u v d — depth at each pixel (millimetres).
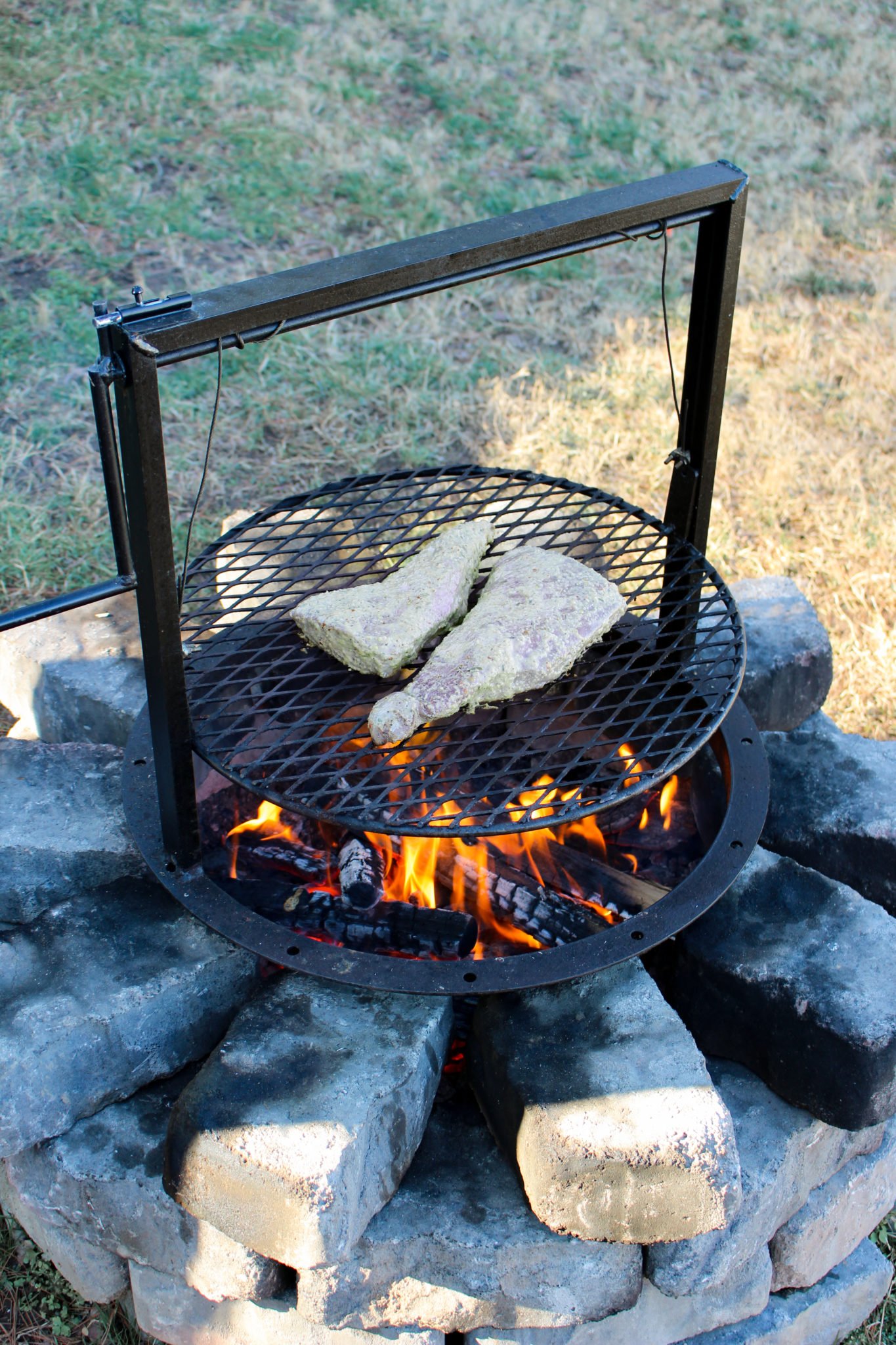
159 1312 1810
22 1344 1897
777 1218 1771
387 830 1570
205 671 1890
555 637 1818
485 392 3910
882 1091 1703
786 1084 1768
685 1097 1587
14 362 3797
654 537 2113
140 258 4285
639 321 4328
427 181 4859
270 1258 1631
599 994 1744
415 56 5676
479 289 4387
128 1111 1768
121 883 1917
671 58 6000
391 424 3740
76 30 5309
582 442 3734
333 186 4793
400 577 1999
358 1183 1557
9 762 2137
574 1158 1531
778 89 5902
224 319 1383
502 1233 1622
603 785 2066
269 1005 1711
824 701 2627
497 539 2125
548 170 5043
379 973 1670
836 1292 1936
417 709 1733
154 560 1487
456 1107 1830
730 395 4066
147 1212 1674
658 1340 1830
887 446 3914
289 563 2186
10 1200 1925
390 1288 1665
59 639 2453
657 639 2055
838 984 1739
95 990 1731
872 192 5195
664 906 1777
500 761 2053
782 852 2143
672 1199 1547
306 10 5820
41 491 3406
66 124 4801
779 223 4988
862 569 3422
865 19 6496
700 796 2174
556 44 5953
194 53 5348
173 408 3703
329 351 3975
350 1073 1609
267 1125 1533
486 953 1979
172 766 1692
